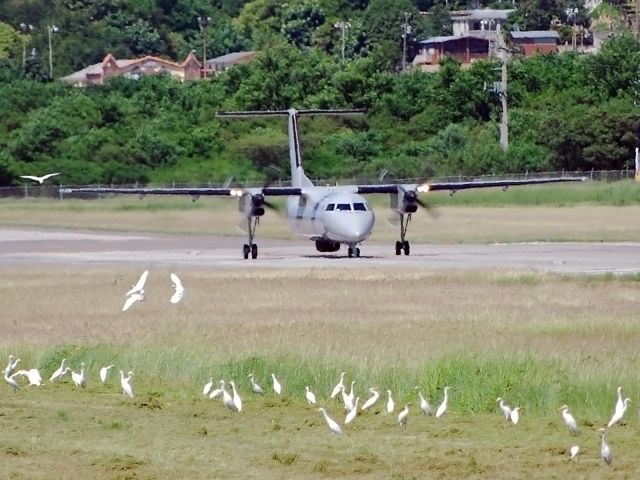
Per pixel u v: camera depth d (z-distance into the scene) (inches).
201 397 1747.0
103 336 2332.7
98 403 1704.0
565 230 5364.2
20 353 2086.6
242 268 3796.8
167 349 2069.4
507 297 2974.9
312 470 1346.0
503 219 5876.0
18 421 1584.6
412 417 1612.9
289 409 1662.2
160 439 1487.5
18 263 4069.9
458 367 1760.6
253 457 1400.1
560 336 2301.9
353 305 2844.5
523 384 1700.3
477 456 1411.2
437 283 3282.5
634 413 1630.2
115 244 5007.4
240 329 2417.6
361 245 4933.6
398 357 1985.7
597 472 1347.2
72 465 1359.5
